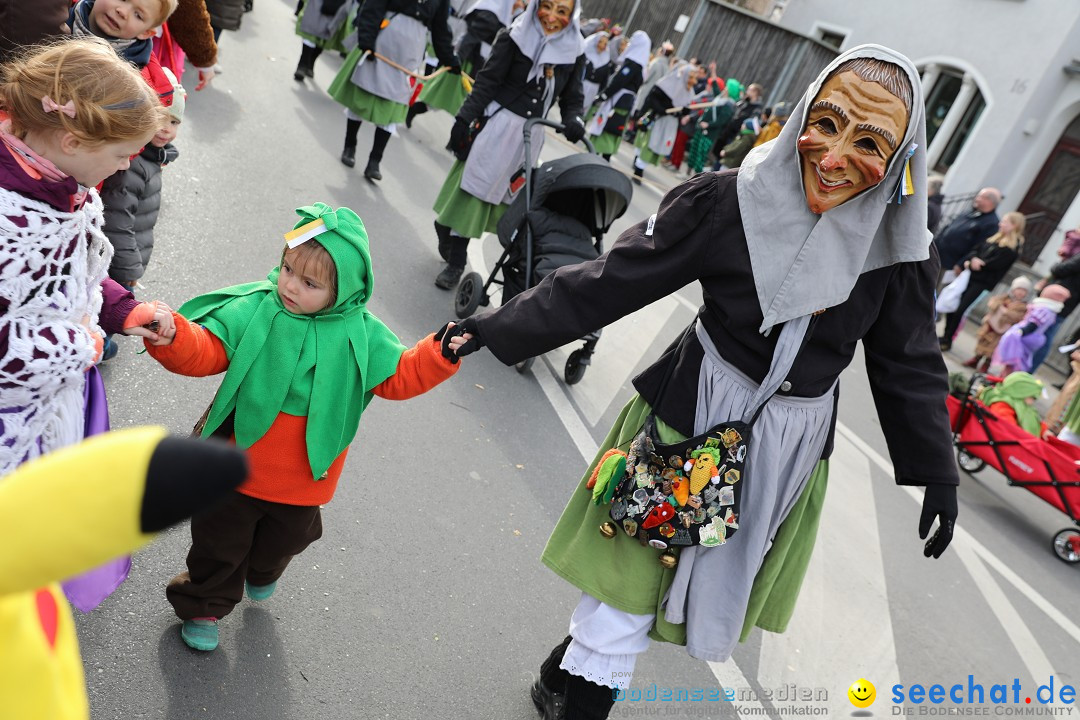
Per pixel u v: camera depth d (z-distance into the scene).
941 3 18.28
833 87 2.12
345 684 2.70
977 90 17.20
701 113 15.60
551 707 2.82
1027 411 7.04
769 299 2.23
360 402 2.41
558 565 2.57
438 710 2.76
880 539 5.36
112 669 2.41
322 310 2.33
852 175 2.11
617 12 23.97
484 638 3.15
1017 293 10.68
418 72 7.32
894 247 2.23
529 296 2.42
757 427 2.33
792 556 2.54
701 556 2.41
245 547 2.44
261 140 7.21
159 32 3.72
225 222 5.48
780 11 22.31
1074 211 15.32
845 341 2.31
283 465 2.35
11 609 0.88
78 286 1.86
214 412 2.30
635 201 12.19
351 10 9.62
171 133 3.45
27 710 0.89
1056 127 16.06
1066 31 15.77
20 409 1.80
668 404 2.41
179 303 4.38
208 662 2.55
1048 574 5.77
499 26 8.00
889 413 2.40
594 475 2.58
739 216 2.24
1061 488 6.16
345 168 7.51
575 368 5.39
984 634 4.64
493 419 4.69
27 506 0.68
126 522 0.68
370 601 3.09
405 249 6.39
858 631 4.26
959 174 16.83
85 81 1.69
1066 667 4.57
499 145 5.58
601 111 13.07
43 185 1.74
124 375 3.68
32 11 2.53
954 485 2.35
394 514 3.60
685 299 8.41
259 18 11.71
